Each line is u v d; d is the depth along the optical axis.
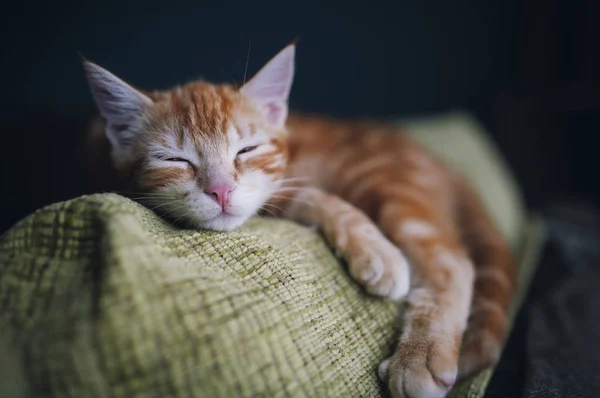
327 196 0.27
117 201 0.17
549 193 0.57
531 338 0.25
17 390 0.14
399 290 0.23
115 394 0.14
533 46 0.58
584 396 0.20
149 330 0.14
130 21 0.39
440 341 0.21
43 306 0.15
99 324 0.14
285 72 0.27
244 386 0.15
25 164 0.37
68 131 0.38
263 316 0.17
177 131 0.24
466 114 0.55
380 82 0.53
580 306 0.29
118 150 0.25
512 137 0.56
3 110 0.36
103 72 0.24
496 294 0.26
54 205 0.17
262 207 0.26
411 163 0.33
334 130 0.35
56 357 0.14
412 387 0.19
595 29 0.54
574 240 0.39
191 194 0.23
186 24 0.42
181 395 0.14
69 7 0.37
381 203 0.28
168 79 0.42
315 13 0.48
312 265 0.21
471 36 0.57
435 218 0.28
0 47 0.35
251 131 0.25
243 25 0.44
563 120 0.56
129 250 0.15
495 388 0.22
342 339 0.19
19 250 0.17
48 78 0.37
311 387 0.17
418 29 0.54
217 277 0.17
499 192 0.42
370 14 0.51
